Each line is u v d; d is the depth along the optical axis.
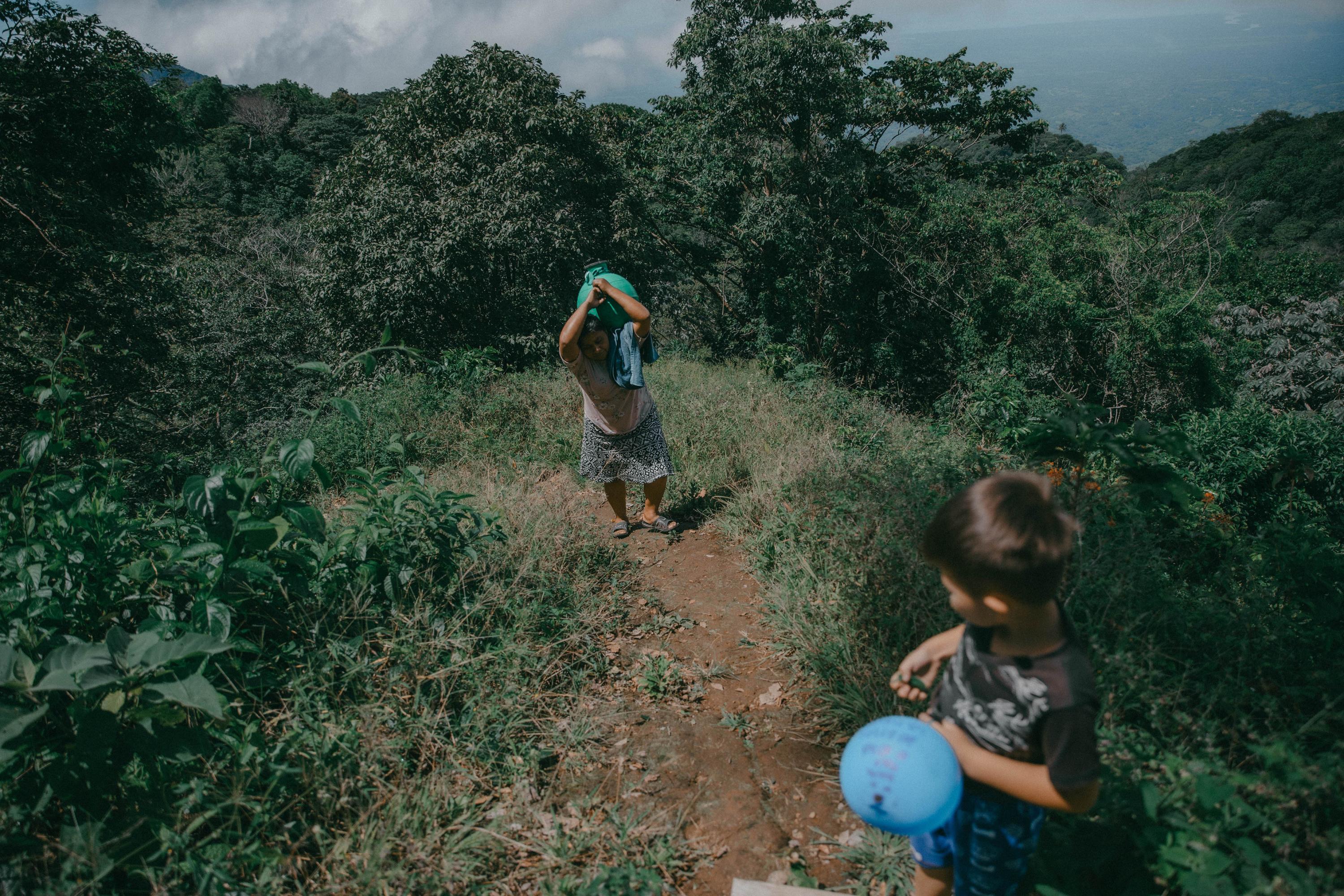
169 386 13.66
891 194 20.05
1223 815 1.71
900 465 4.06
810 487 4.40
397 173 15.22
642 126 22.03
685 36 18.31
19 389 10.45
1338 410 14.48
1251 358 16.64
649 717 3.02
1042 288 14.75
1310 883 1.46
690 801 2.57
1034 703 1.36
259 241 26.94
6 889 1.81
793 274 18.59
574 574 4.04
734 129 17.77
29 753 2.17
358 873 2.11
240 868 2.09
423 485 3.92
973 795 1.55
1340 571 3.24
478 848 2.29
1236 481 7.81
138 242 13.61
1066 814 1.89
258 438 9.94
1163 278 14.95
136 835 2.10
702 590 4.12
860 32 20.25
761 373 11.52
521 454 6.50
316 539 2.96
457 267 14.39
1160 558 3.43
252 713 2.62
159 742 2.17
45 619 2.51
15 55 11.59
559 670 3.20
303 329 19.52
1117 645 2.52
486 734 2.72
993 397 11.09
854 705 2.79
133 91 12.88
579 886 2.18
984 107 19.75
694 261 24.64
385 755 2.51
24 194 10.61
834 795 2.60
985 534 1.31
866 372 18.56
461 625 3.20
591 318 4.21
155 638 2.16
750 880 2.17
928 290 16.89
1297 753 1.88
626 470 4.56
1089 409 2.64
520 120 15.53
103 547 2.84
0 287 10.63
